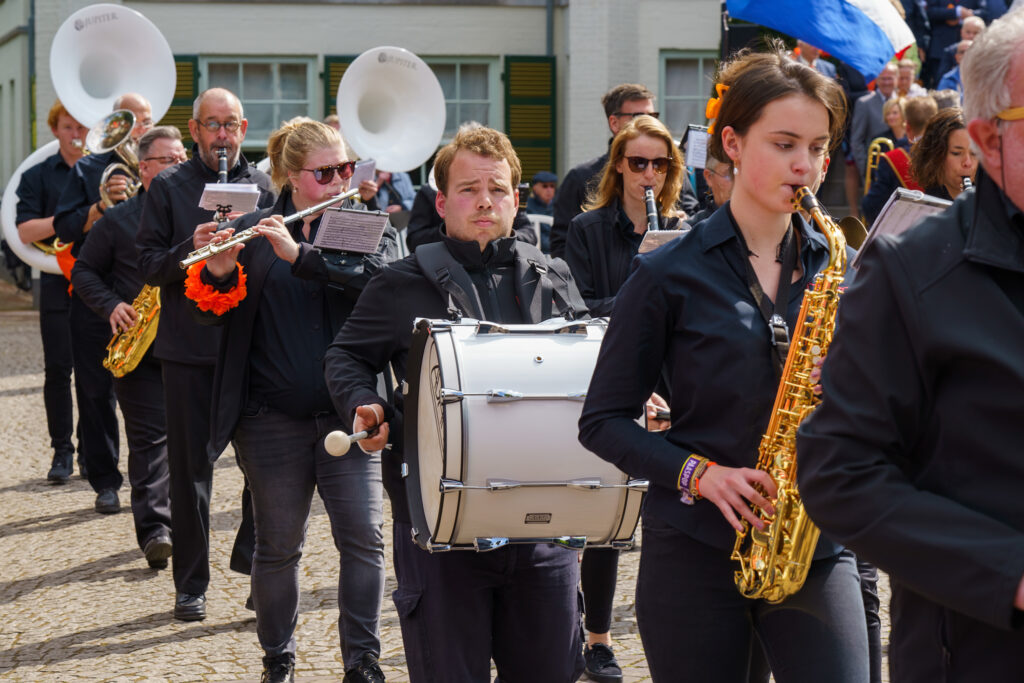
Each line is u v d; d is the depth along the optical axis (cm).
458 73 2091
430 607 373
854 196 1291
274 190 665
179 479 622
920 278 219
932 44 1357
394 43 2073
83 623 620
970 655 221
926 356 218
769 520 300
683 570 321
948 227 223
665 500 324
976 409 216
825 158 324
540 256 413
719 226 323
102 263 731
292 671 516
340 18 2067
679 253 323
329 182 523
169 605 647
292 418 502
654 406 379
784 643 312
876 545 217
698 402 318
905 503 216
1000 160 216
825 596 310
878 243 225
